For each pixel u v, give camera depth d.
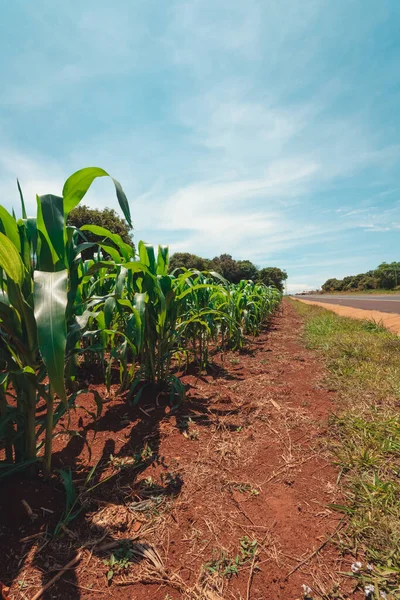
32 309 0.99
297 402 2.12
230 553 0.94
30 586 0.81
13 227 0.97
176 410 1.94
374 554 0.90
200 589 0.83
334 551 0.94
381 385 2.31
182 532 1.02
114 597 0.80
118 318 2.23
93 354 2.60
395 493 1.15
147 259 1.96
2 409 1.09
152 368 2.14
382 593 0.79
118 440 1.58
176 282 2.35
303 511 1.11
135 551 0.94
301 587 0.83
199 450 1.51
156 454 1.46
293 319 8.84
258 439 1.62
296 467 1.37
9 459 1.14
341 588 0.82
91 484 1.23
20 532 0.96
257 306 5.25
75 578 0.85
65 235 1.04
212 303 3.40
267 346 4.23
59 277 0.84
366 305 13.03
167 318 2.14
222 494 1.20
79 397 2.09
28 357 1.02
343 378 2.53
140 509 1.11
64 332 0.77
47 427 1.14
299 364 3.15
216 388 2.40
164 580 0.85
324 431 1.68
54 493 1.14
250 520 1.07
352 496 1.16
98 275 2.57
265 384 2.51
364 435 1.58
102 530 1.01
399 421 1.71
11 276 0.93
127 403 2.00
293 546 0.96
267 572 0.87
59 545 0.94
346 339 4.12
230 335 3.62
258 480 1.29
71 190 0.99
